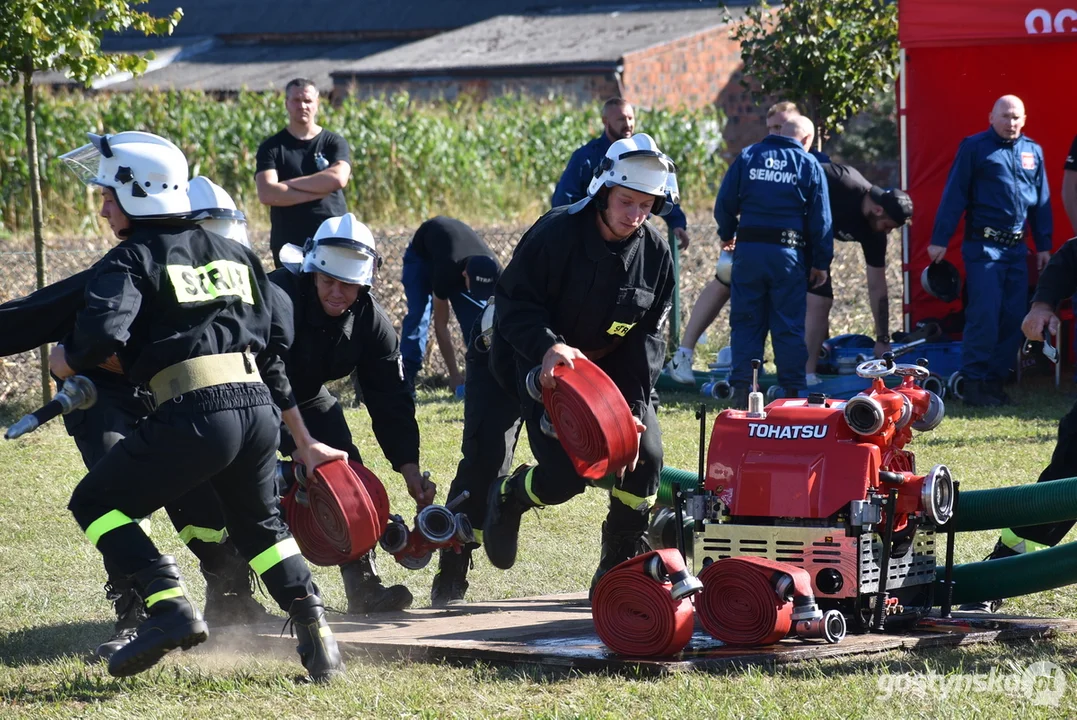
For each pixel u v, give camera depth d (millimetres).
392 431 20938
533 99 113062
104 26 39594
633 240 18234
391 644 17016
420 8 149500
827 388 41094
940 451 33281
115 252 15078
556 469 19203
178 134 86750
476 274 38750
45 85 86750
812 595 16516
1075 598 21672
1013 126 40344
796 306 38656
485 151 92625
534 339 17703
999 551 20516
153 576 14992
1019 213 40656
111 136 15703
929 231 46375
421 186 84938
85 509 15320
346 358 20266
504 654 16344
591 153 37875
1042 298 21344
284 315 16719
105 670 16719
